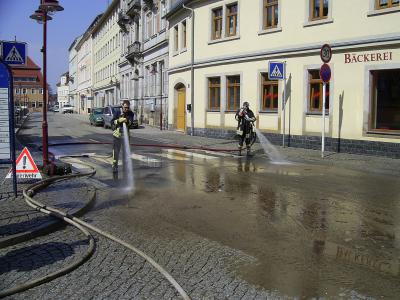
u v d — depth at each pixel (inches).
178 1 1213.7
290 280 194.2
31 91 4109.3
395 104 627.5
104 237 258.4
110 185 421.4
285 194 374.9
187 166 545.6
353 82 673.0
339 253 228.1
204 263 215.3
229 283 191.3
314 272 203.0
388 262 215.3
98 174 484.1
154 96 1514.5
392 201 346.6
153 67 1534.2
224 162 585.6
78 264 211.5
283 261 217.2
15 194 342.3
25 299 175.8
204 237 256.8
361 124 663.1
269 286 188.1
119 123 504.4
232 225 281.1
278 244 243.0
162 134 1112.2
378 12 633.6
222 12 967.0
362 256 223.6
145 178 459.2
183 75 1141.1
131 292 182.2
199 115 1053.8
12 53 392.5
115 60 2453.2
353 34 671.1
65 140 946.7
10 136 338.3
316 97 745.0
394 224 281.1
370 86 651.5
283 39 797.9
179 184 424.5
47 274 198.5
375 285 188.4
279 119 811.4
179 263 215.8
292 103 780.0
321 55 610.5
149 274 201.3
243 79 901.2
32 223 269.0
